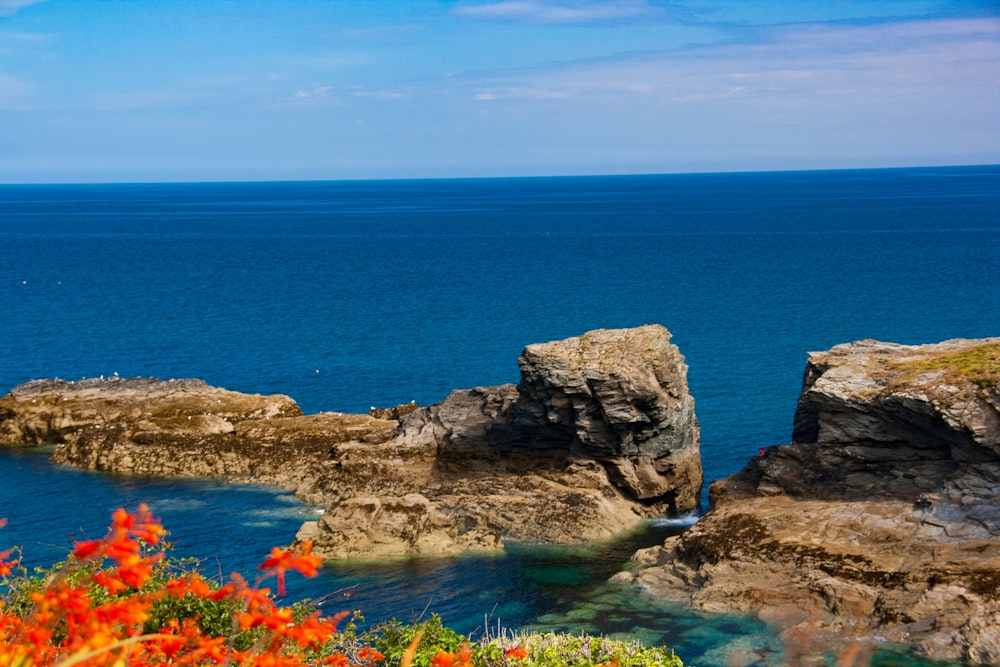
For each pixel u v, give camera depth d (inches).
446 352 4035.4
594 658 1043.3
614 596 1691.7
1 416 2839.6
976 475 1728.6
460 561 1881.2
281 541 1999.3
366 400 3284.9
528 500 2070.6
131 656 520.1
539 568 1843.0
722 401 3095.5
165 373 3710.6
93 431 2628.0
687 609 1609.3
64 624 542.6
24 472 2500.0
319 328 4653.1
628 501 2169.0
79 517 2150.6
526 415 2253.9
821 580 1579.7
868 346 2196.1
